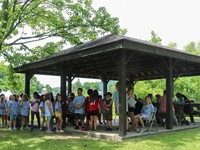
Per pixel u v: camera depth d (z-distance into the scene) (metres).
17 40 14.50
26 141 8.84
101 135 9.20
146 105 10.16
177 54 10.10
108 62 12.90
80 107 10.76
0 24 11.91
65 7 15.25
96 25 15.03
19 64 14.91
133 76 18.94
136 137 8.93
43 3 14.99
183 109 13.18
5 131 11.51
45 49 16.12
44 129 11.64
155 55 9.88
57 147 7.69
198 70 14.69
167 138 8.80
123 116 8.70
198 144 7.82
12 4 14.62
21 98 13.07
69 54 10.36
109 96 10.47
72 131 10.54
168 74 10.59
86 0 15.10
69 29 15.55
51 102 11.12
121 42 8.14
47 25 15.66
